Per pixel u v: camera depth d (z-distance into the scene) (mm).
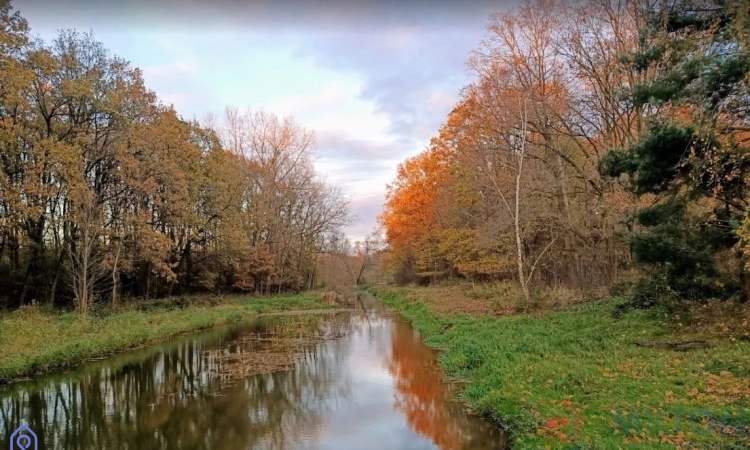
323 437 10812
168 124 32188
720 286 14938
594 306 18969
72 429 11758
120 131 28812
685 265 13500
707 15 13156
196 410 13156
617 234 16625
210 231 38281
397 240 51531
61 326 21734
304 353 20922
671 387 9258
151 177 28391
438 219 37344
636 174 14867
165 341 24547
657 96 13055
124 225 28844
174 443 10727
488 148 25812
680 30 13758
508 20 24906
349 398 13906
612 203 20188
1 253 27453
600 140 25016
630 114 23078
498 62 25297
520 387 11117
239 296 44531
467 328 20031
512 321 19312
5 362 16172
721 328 12273
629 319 15281
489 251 29891
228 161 40750
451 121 32594
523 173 25250
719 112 11789
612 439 7461
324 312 40188
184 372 17641
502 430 9945
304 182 51062
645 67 14836
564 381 10625
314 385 15531
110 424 12102
